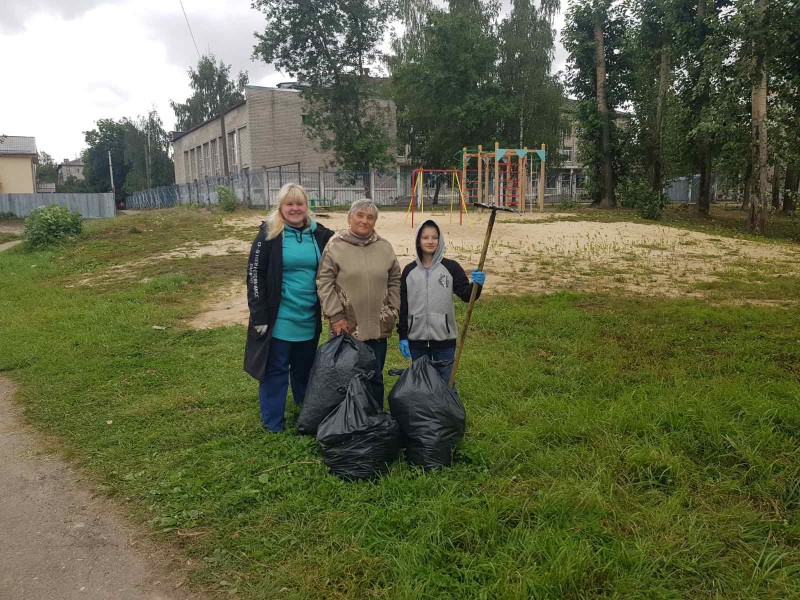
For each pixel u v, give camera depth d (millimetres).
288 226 4176
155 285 10609
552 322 7430
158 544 3072
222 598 2660
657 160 27797
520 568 2686
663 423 4141
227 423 4438
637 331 6926
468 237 16172
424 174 36375
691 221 22828
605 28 28125
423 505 3215
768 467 3494
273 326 4141
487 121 33188
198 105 58375
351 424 3566
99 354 6520
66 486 3715
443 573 2703
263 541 3006
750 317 7617
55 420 4746
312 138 33125
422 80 32688
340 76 31891
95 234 17812
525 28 34000
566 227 18344
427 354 4316
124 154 67438
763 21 17453
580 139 29609
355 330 4125
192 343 7035
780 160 19234
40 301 9719
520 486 3428
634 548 2850
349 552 2875
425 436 3609
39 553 3035
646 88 28328
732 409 4316
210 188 36438
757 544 2914
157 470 3801
